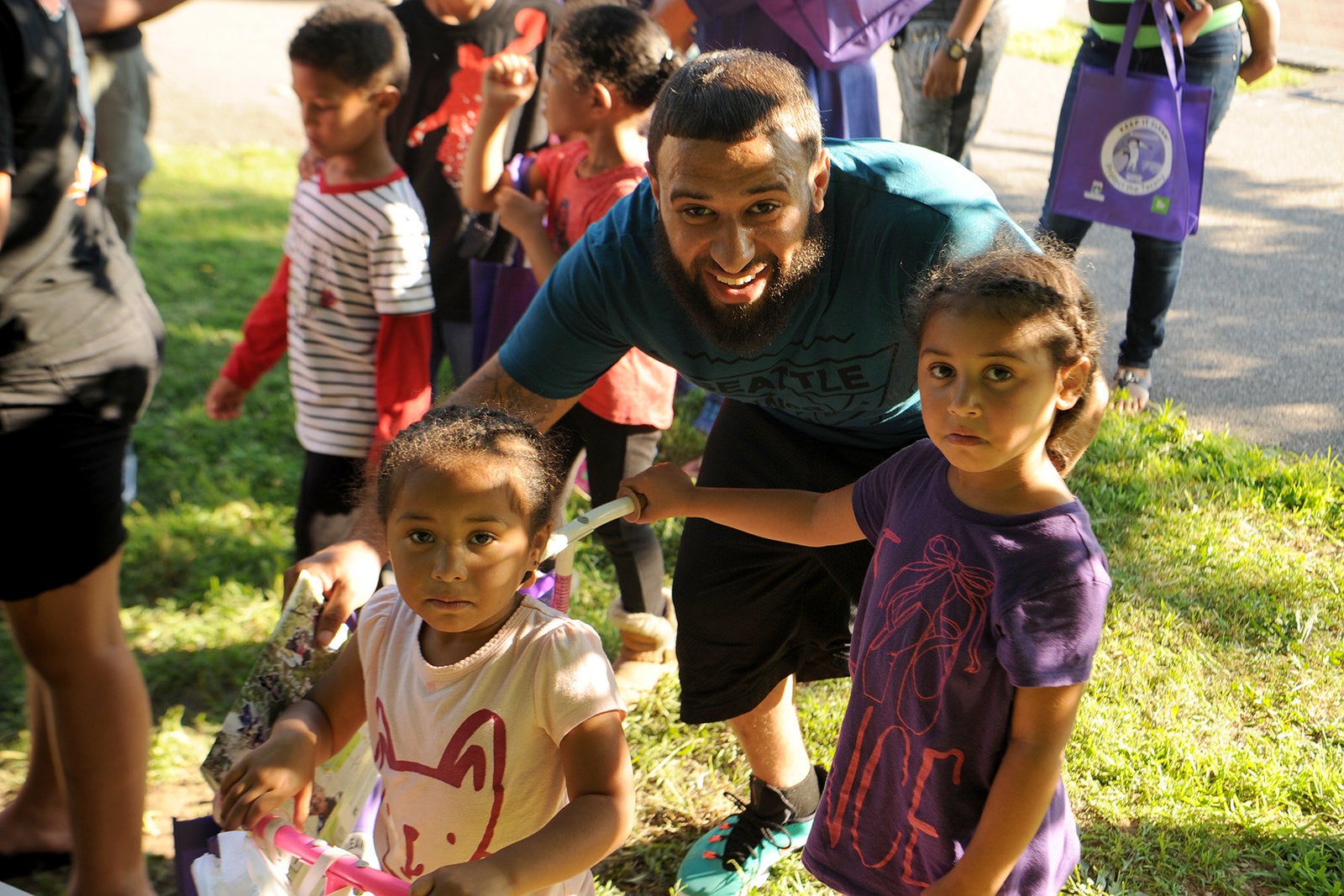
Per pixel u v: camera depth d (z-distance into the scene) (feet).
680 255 6.66
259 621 12.52
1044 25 41.04
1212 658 11.47
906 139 18.16
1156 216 15.46
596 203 10.18
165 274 21.74
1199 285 21.12
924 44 17.22
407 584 5.68
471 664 5.84
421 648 6.10
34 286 7.43
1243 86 33.30
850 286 7.01
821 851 6.62
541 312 7.70
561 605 7.00
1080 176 15.84
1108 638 11.69
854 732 6.35
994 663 5.65
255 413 17.07
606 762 5.70
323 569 6.64
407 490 5.64
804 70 13.12
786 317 6.85
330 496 10.76
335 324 10.52
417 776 5.96
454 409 6.14
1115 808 9.66
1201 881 9.09
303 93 10.15
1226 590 12.45
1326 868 9.11
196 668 11.81
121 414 8.00
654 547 11.02
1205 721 10.64
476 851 5.97
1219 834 9.40
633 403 10.12
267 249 23.47
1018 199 25.26
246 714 6.40
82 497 7.73
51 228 7.49
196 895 6.18
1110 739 10.29
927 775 5.98
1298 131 29.71
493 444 5.75
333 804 6.62
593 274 7.36
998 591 5.61
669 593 12.33
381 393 10.44
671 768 10.46
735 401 8.51
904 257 6.88
